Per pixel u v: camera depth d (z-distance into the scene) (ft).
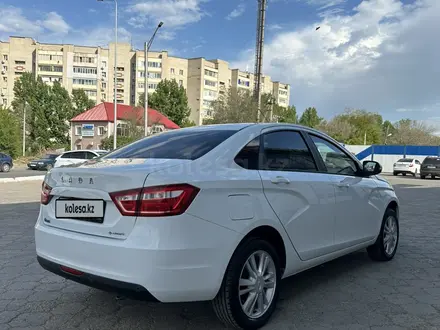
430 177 94.79
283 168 11.25
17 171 94.89
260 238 10.14
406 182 73.26
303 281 14.01
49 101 207.62
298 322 10.54
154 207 8.23
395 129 262.67
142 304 11.75
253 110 139.54
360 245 14.51
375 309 11.48
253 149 10.69
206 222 8.68
